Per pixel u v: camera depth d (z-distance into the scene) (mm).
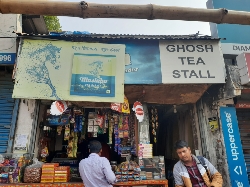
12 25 5066
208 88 4844
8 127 4625
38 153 4871
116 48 4391
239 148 4699
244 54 4156
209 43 4531
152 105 5340
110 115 5184
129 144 5113
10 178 4090
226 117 4871
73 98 4078
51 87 4094
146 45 4465
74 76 4184
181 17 2980
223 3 5699
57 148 6066
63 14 2887
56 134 6125
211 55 4449
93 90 4148
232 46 5289
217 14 2984
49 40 4328
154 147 7199
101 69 4258
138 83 4219
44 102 4922
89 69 4238
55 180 4211
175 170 3328
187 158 3229
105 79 4215
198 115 5262
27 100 4793
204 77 4293
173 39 4477
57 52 4277
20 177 4188
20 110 4734
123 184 4285
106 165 3172
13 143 4535
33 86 4070
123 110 4430
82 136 5340
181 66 4336
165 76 4262
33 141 4641
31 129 4645
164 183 4398
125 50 4406
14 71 4133
